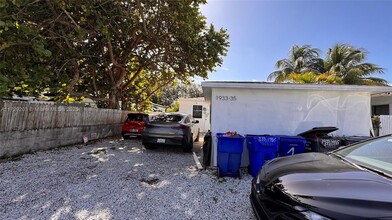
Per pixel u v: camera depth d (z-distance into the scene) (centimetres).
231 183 496
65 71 1130
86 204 371
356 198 194
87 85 1416
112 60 1184
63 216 329
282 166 309
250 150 557
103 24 802
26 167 563
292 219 218
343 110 648
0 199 375
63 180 482
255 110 652
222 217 343
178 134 795
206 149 619
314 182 234
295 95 649
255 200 297
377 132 1072
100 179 498
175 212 354
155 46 1166
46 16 780
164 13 920
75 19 807
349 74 1708
